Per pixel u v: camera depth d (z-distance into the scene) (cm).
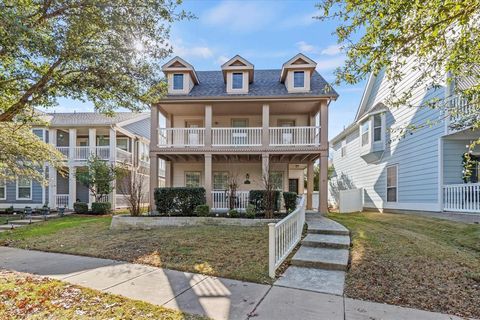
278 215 1094
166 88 749
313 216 1184
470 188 911
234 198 1212
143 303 398
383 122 1428
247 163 1612
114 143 1733
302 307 392
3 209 1755
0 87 618
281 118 1600
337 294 439
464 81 743
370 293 440
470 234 735
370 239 711
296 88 1341
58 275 537
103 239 844
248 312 375
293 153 1308
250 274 522
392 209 1378
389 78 423
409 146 1243
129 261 629
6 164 1118
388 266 536
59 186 1941
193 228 945
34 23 526
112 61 636
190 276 523
